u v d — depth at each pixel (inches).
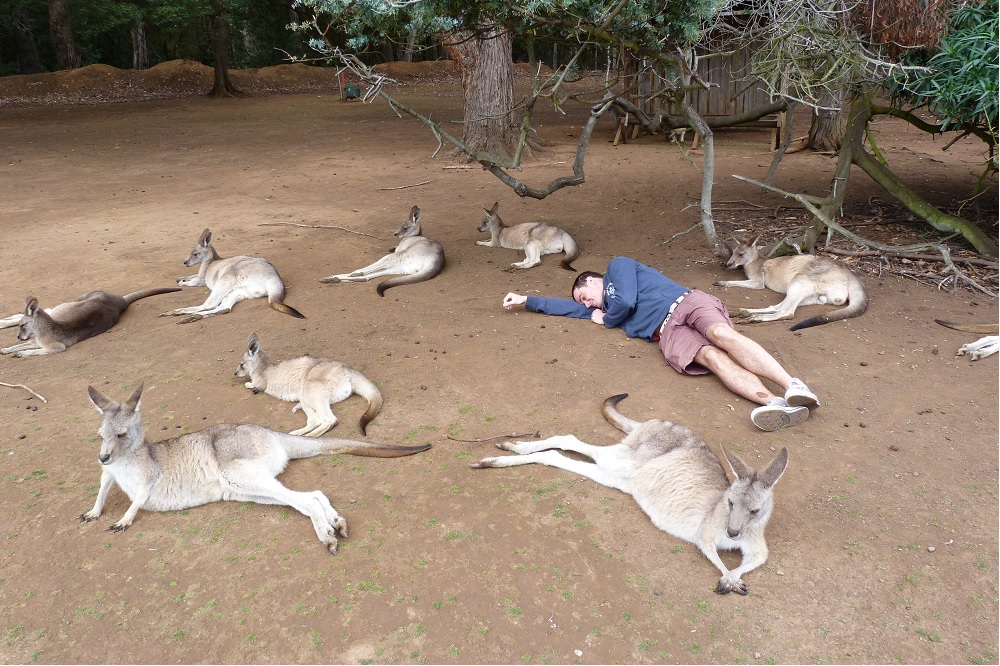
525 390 206.5
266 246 359.3
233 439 160.4
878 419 188.7
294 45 1494.8
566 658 119.4
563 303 260.5
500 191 475.5
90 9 1082.1
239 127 826.8
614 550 143.2
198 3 1076.5
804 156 578.2
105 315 263.7
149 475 153.9
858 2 279.0
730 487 136.6
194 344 245.3
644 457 158.2
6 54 1343.5
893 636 122.8
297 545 145.3
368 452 174.1
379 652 120.4
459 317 263.9
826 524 149.8
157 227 398.9
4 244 368.2
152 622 127.1
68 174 560.1
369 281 309.4
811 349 228.7
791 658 119.0
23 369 230.7
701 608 129.2
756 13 317.1
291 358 207.3
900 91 319.9
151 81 1187.3
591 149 636.1
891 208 401.1
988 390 201.5
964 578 134.4
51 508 158.1
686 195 447.8
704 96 685.3
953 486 160.2
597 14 238.4
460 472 167.8
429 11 228.4
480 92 578.6
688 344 211.6
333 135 751.7
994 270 298.8
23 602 132.2
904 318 253.9
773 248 309.7
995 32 255.8
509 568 137.9
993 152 323.0
